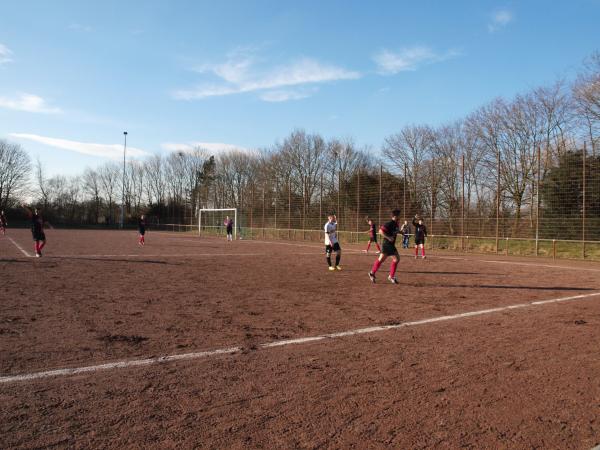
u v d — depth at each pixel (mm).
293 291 10328
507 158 34062
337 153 55219
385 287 11180
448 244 26125
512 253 22922
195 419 3592
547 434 3447
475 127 36938
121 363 4953
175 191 76250
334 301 9117
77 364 4898
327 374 4715
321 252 23109
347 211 31688
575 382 4574
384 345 5875
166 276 12508
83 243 27906
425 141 45031
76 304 8258
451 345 5914
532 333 6617
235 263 16656
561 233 21109
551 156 25781
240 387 4305
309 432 3406
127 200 78562
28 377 4469
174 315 7477
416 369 4914
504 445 3266
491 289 11039
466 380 4594
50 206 74750
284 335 6320
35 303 8289
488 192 33531
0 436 3250
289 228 36531
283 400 4008
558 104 32531
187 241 33156
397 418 3684
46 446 3123
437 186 33031
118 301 8617
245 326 6812
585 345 5961
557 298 9805
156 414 3672
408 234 27031
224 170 67938
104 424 3477
